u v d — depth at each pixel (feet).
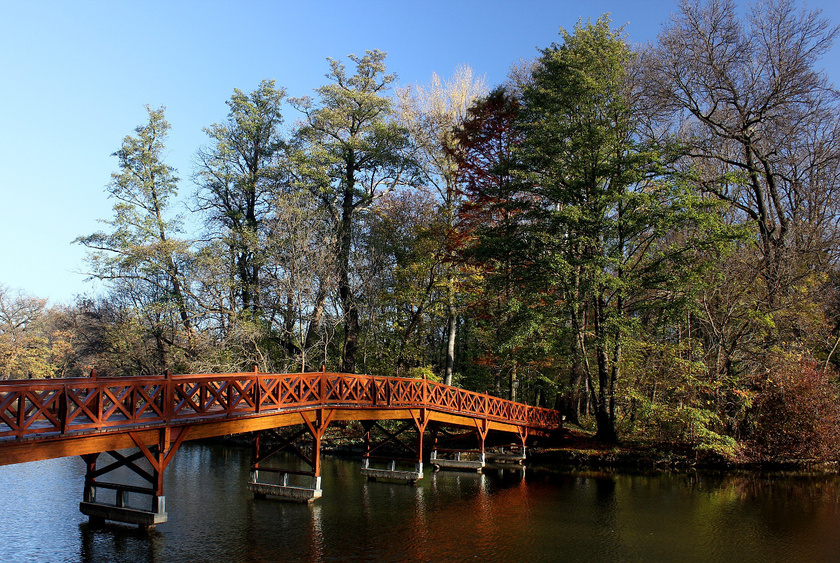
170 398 36.24
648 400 67.82
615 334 69.15
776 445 65.31
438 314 84.38
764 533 40.93
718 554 36.27
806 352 68.95
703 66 74.59
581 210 67.05
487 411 67.77
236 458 73.20
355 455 76.43
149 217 82.79
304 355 77.82
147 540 35.91
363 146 86.43
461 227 83.76
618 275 71.46
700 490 55.57
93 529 38.09
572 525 42.60
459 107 89.25
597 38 67.51
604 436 74.23
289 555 33.88
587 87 64.85
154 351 102.42
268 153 93.40
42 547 34.12
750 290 70.23
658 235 64.69
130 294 106.32
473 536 39.27
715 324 70.85
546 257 66.95
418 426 58.34
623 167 68.69
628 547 37.42
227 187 90.74
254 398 42.32
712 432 63.16
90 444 31.45
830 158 76.38
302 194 84.28
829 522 43.86
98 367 116.98
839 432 64.28
